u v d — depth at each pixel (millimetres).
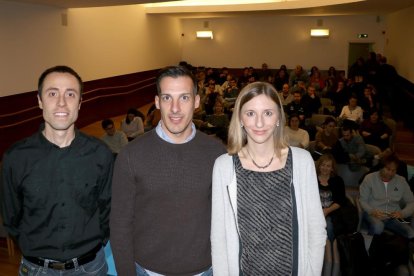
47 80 1598
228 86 10508
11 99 6535
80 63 8562
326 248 2963
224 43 14086
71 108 1613
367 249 3285
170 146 1602
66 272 1710
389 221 3520
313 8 9953
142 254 1661
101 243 1842
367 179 3732
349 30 12727
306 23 13078
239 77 12758
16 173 1626
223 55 14180
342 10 10570
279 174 1512
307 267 1533
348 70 13016
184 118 1552
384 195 3631
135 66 11180
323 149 5609
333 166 3535
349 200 3578
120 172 1596
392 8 9672
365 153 5539
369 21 12469
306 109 7969
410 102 7930
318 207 1542
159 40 12695
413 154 6824
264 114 1487
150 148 1597
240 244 1537
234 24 13828
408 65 8898
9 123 6473
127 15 10547
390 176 3584
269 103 1482
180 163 1597
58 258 1683
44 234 1662
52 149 1646
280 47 13523
